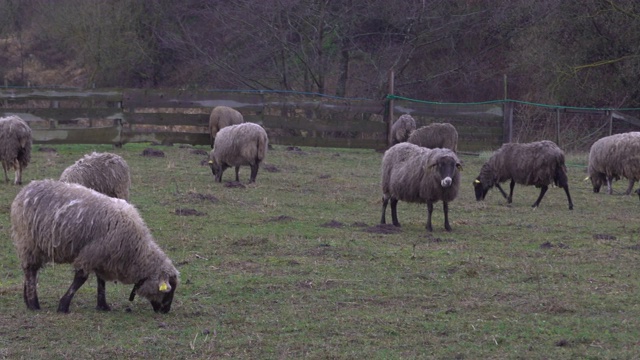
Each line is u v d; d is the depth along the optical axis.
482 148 24.84
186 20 36.59
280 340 6.64
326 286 8.51
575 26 30.31
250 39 32.88
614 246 10.92
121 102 22.45
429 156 11.55
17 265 9.19
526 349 6.48
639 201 15.94
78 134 21.92
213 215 12.57
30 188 7.09
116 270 7.02
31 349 6.25
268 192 15.27
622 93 29.84
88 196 7.08
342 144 23.92
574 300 8.05
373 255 10.03
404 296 8.16
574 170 21.39
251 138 15.86
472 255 10.13
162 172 17.30
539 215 13.80
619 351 6.43
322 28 30.59
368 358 6.21
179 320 7.19
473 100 34.56
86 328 6.83
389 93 24.64
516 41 32.72
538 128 30.75
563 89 30.30
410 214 13.52
